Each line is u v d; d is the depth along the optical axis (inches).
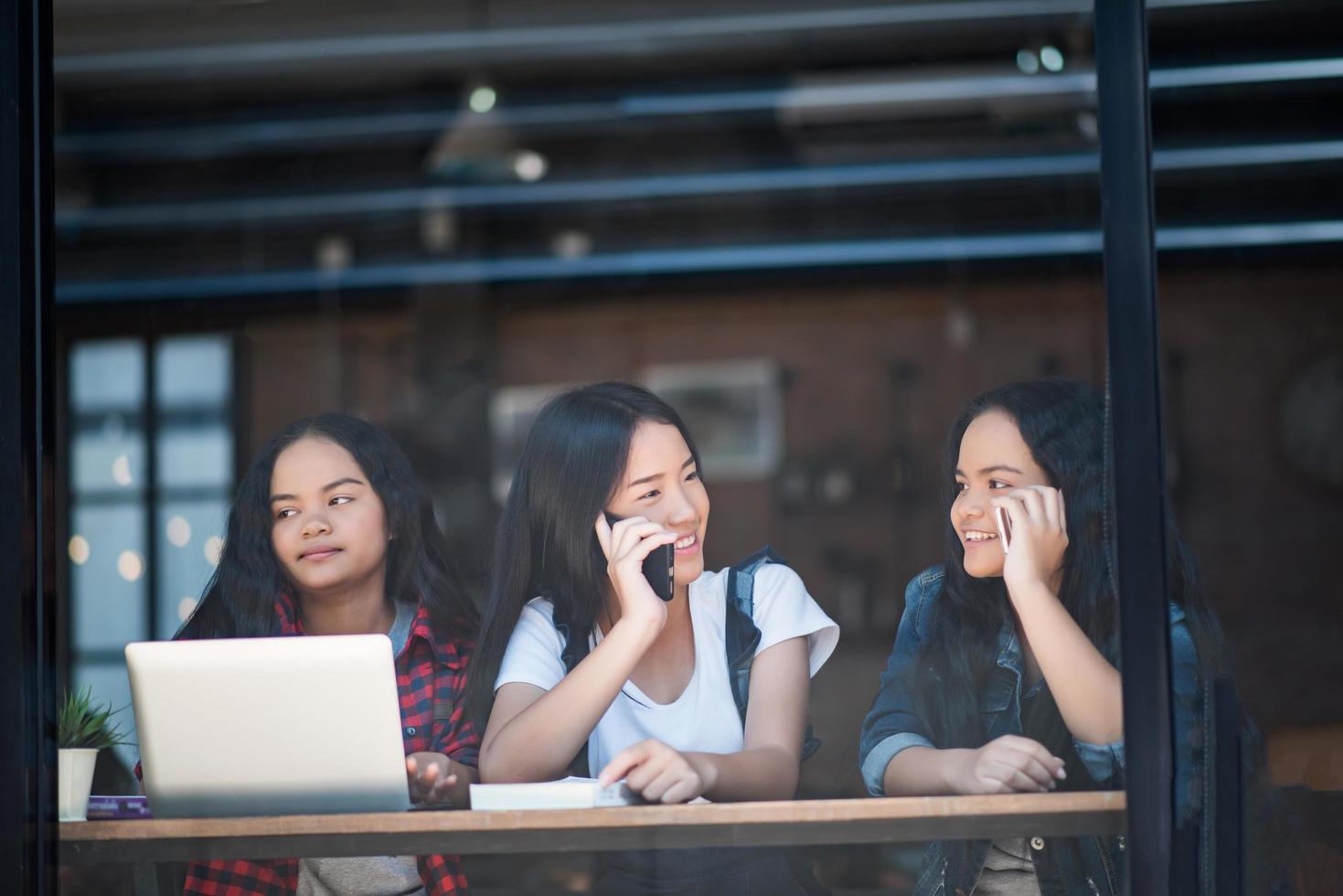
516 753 128.7
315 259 536.7
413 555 147.2
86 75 394.0
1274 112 400.5
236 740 119.2
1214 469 491.8
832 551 518.6
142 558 497.0
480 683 137.7
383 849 117.3
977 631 134.4
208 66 398.0
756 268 530.9
